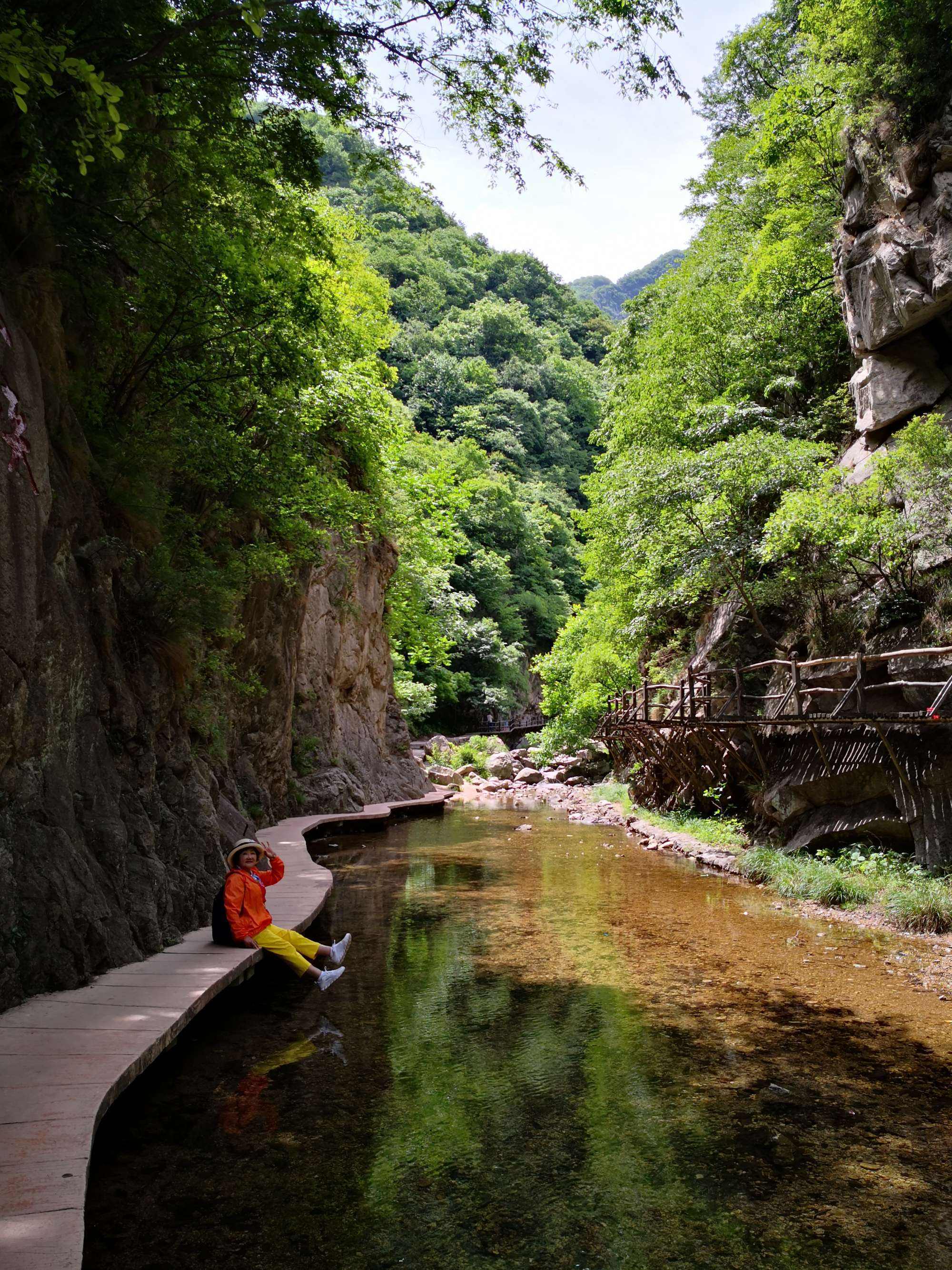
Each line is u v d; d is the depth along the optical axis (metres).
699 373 19.50
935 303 11.47
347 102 7.38
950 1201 3.80
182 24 6.35
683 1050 5.61
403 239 80.12
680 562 14.25
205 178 8.79
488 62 7.03
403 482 28.45
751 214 22.89
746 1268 3.29
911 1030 5.94
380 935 8.88
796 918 9.50
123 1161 4.14
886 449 12.12
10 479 5.81
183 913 7.74
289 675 16.66
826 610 12.96
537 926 9.23
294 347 10.22
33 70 3.75
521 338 77.62
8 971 5.45
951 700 9.38
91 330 9.08
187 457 10.17
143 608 8.31
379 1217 3.64
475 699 44.62
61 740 6.45
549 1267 3.30
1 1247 2.95
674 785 18.62
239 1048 5.69
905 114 12.16
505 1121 4.58
